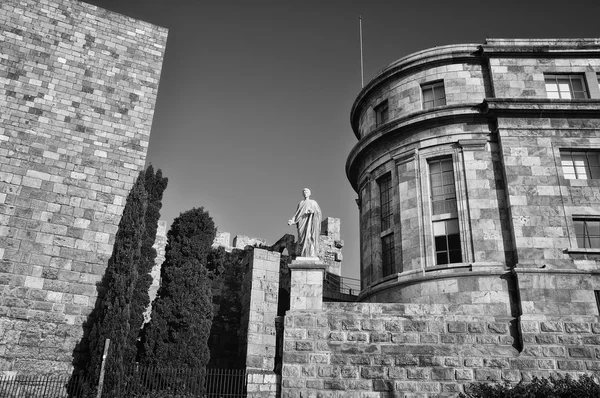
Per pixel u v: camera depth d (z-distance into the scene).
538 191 21.08
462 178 22.41
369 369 18.19
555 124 22.11
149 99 26.23
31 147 23.06
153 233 24.33
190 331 21.00
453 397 17.72
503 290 20.06
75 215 22.81
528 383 17.28
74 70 25.05
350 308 19.09
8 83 23.61
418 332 18.73
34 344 20.33
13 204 21.94
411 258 22.47
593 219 20.91
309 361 18.33
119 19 26.91
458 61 24.59
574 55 23.59
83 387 18.58
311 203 20.69
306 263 19.58
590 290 19.27
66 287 21.58
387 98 26.41
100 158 24.20
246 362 21.47
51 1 25.61
